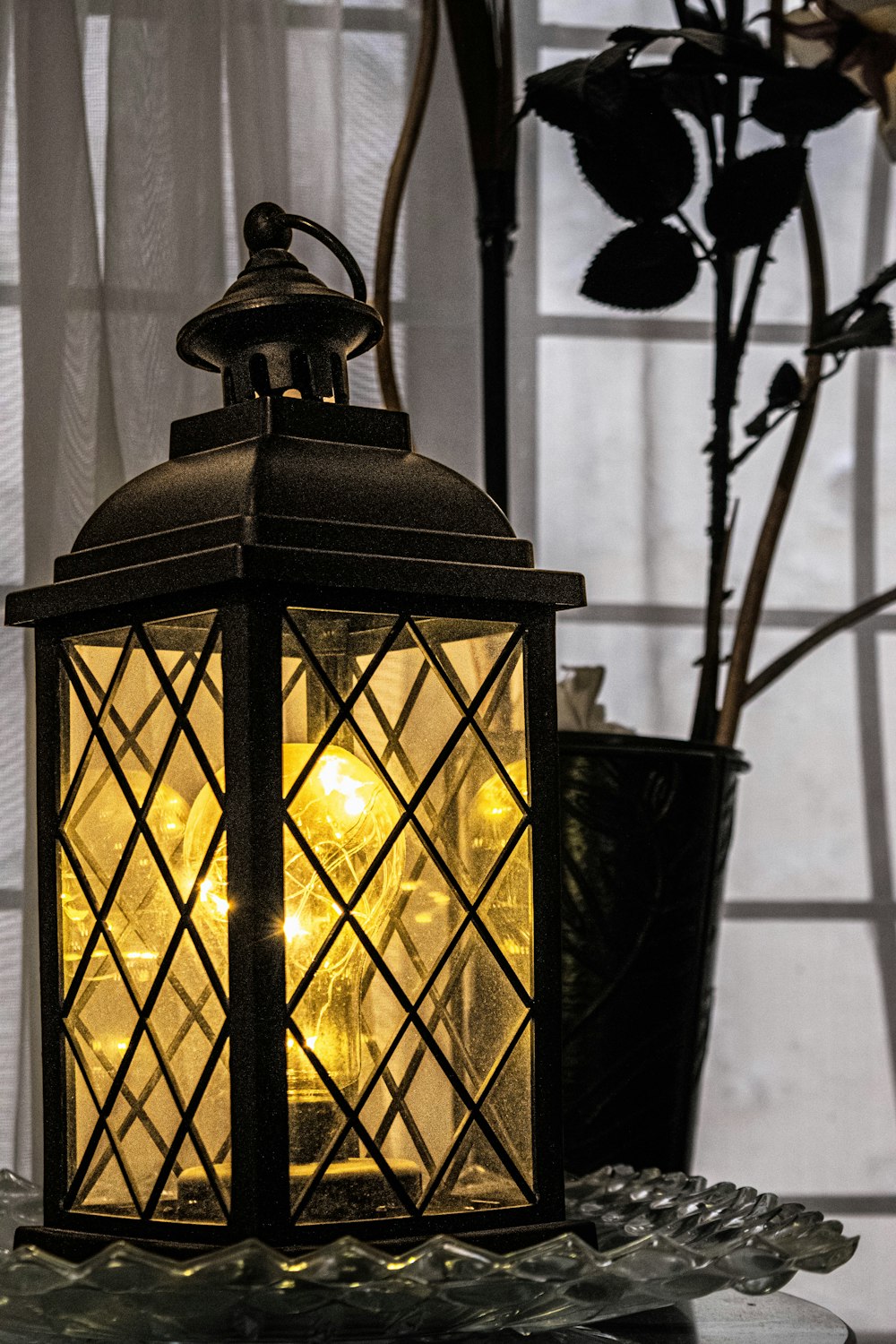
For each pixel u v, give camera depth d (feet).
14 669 3.62
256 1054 1.68
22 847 3.59
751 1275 1.75
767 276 4.69
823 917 4.62
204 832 1.76
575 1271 1.65
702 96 3.34
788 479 3.40
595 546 4.52
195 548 1.75
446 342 4.22
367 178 4.08
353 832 1.78
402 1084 1.81
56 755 1.99
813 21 3.31
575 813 2.89
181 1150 1.77
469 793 1.89
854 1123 4.57
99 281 3.59
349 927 1.77
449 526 1.88
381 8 4.12
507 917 1.92
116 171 3.59
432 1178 1.82
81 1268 1.56
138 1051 1.84
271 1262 1.54
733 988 4.59
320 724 1.76
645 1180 2.58
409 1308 1.63
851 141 4.74
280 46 3.72
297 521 1.73
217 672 1.75
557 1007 1.95
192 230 3.62
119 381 3.56
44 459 3.51
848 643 4.69
